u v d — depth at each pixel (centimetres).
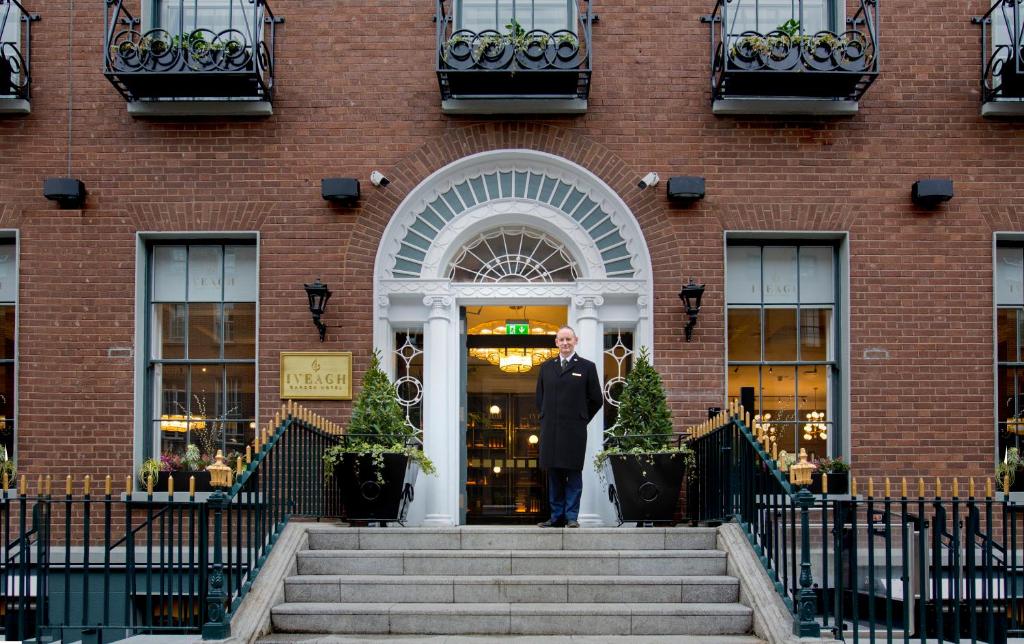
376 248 982
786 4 1027
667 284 980
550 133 994
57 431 958
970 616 684
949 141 989
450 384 991
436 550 816
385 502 868
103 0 998
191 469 972
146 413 984
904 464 959
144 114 980
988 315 973
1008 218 982
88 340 967
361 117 995
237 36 1015
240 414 988
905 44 1000
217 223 981
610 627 729
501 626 729
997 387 985
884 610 880
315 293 948
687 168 989
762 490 766
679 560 795
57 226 977
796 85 959
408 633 729
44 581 784
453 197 1002
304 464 857
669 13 1005
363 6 1005
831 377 998
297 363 969
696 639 708
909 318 974
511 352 1047
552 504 876
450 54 955
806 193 985
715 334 975
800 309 1006
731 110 982
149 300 998
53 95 990
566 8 1026
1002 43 1000
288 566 776
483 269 1016
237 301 1002
